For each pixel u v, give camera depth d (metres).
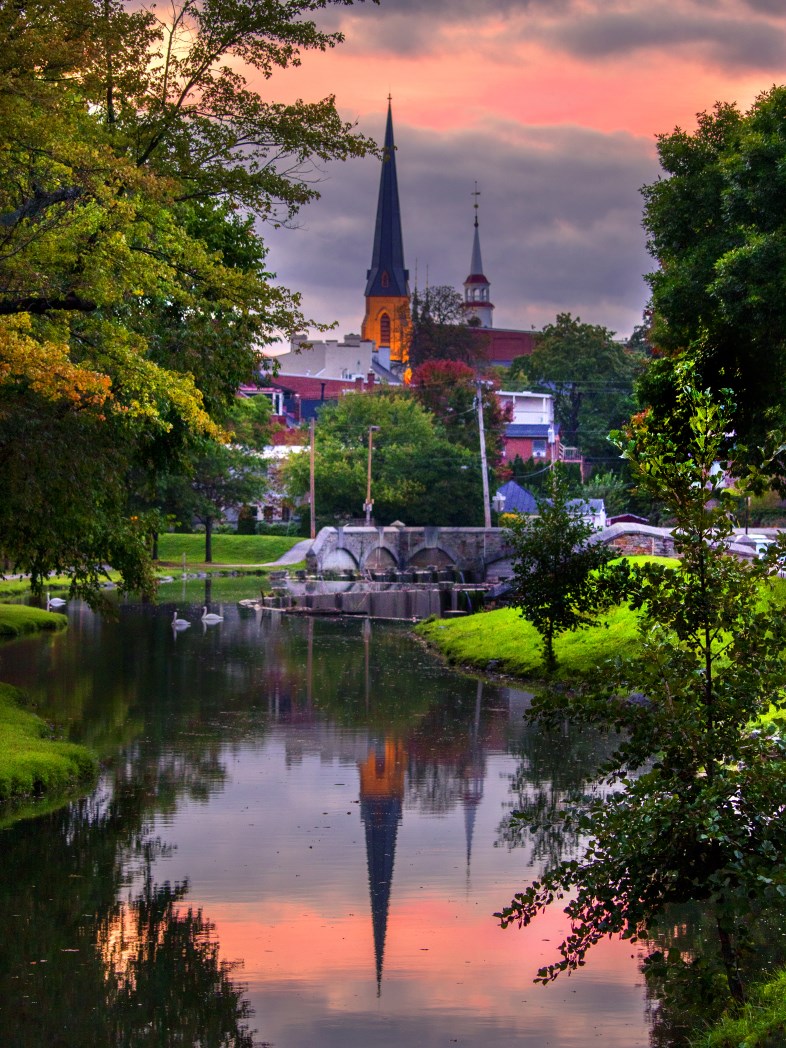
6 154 20.70
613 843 10.74
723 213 35.31
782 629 10.98
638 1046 12.60
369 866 19.12
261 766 26.75
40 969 14.83
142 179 21.08
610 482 128.00
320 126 24.69
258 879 18.39
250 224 34.81
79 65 20.22
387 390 138.25
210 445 34.47
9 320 20.67
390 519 118.56
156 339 27.62
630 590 11.49
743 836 10.39
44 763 24.48
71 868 18.94
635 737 11.18
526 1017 13.38
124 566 32.44
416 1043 12.67
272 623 64.75
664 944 15.38
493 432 133.38
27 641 52.25
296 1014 13.52
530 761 27.45
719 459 11.48
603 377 175.50
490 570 106.94
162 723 32.19
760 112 34.56
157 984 14.32
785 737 10.72
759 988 12.07
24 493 26.83
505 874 18.77
